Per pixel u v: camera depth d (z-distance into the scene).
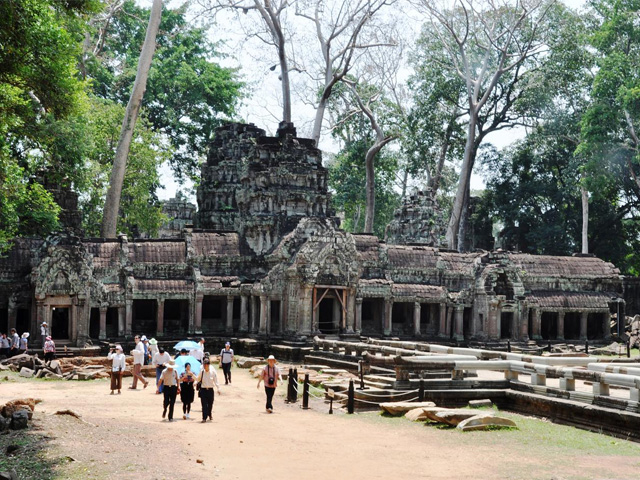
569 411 27.27
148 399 32.34
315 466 19.91
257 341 52.41
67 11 28.41
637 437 24.27
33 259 48.66
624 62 71.50
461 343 60.03
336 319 55.16
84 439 21.66
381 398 30.12
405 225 79.50
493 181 98.00
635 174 78.94
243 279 55.66
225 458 20.53
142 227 71.56
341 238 54.06
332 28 78.69
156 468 18.70
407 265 60.62
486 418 25.42
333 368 42.81
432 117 88.31
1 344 44.62
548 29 84.50
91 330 52.91
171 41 92.25
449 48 84.19
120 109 68.81
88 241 52.75
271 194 58.66
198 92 87.69
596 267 67.88
